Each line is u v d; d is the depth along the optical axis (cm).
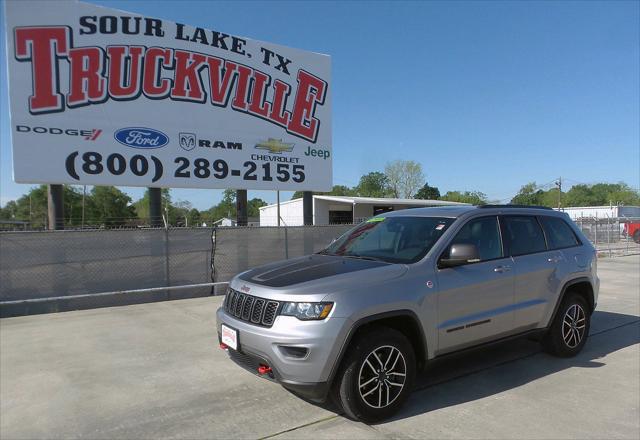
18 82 851
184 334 645
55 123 880
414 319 385
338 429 358
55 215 903
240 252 1009
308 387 343
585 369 500
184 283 941
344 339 345
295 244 1082
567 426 364
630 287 1118
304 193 1228
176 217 7825
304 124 1174
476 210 477
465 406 402
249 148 1094
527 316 480
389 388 373
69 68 890
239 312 390
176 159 1002
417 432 353
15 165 852
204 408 399
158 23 974
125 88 945
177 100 1001
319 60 1194
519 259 482
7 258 776
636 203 8838
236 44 1070
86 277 841
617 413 389
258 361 364
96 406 404
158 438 346
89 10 905
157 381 463
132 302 883
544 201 9050
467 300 425
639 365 514
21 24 851
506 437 346
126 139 946
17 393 433
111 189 7325
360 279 373
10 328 680
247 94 1088
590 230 2527
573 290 559
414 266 403
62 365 512
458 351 423
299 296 352
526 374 483
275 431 355
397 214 524
